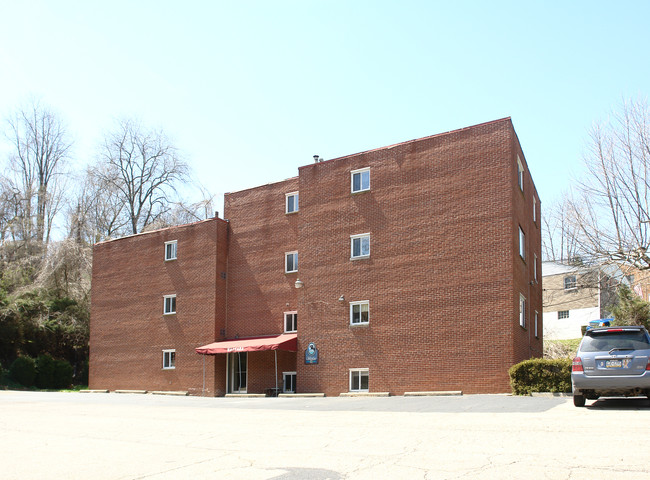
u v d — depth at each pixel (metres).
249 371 30.97
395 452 9.15
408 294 25.48
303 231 29.11
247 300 31.94
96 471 8.58
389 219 26.58
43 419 15.66
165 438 11.61
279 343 27.88
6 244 52.03
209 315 32.28
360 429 11.91
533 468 7.66
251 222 32.62
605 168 35.00
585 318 47.91
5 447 10.93
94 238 54.62
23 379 40.38
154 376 34.09
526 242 27.84
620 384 13.68
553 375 20.58
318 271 28.27
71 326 45.25
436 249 25.12
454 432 10.86
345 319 27.02
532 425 11.34
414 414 14.59
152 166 59.00
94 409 18.92
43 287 46.69
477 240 24.22
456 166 25.23
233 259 32.97
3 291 44.72
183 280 33.81
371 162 27.56
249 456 9.31
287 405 19.80
